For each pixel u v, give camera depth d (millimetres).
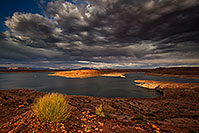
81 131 4141
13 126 4520
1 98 12523
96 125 5086
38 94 20406
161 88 35781
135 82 60250
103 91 34469
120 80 71750
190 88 28766
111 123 5551
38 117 4984
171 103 15484
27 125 4461
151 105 14758
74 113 7508
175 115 8594
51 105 5074
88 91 34312
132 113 10555
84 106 12148
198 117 7254
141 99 20609
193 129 4609
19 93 18922
